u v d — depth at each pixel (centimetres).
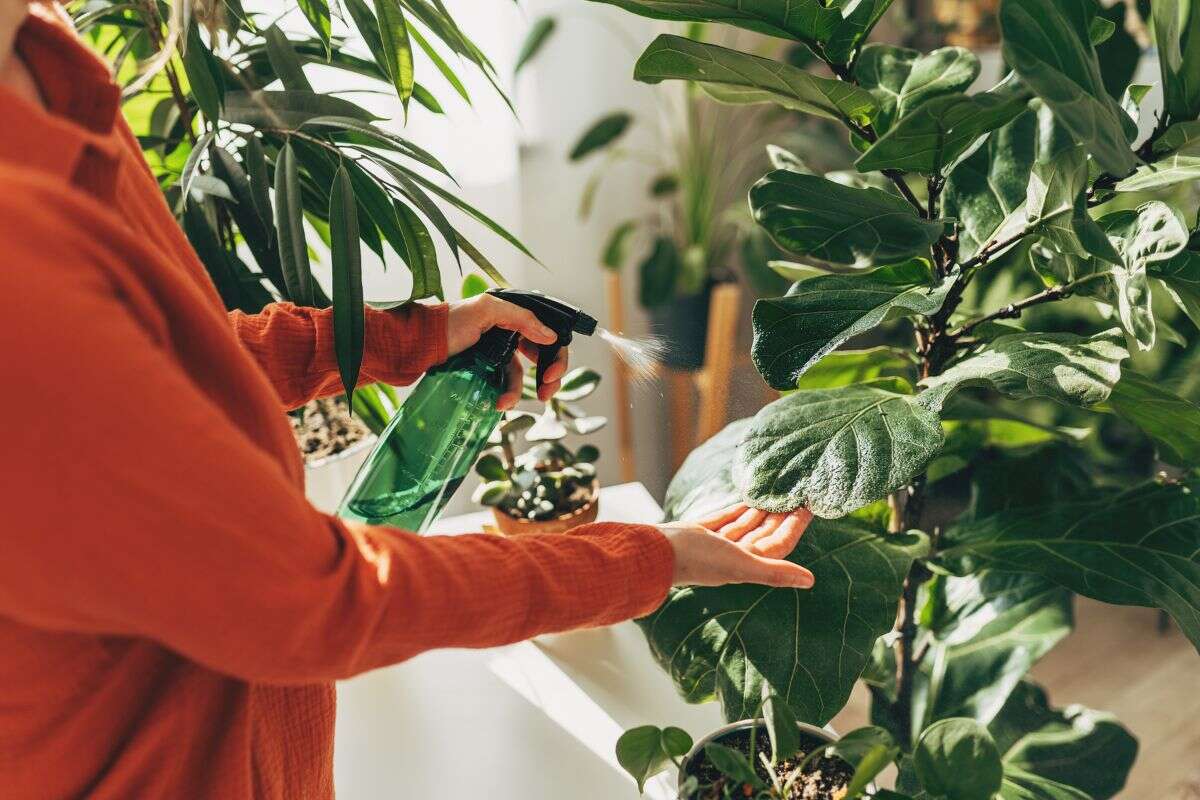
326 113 85
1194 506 77
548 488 98
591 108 196
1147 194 128
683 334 196
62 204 38
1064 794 84
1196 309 69
